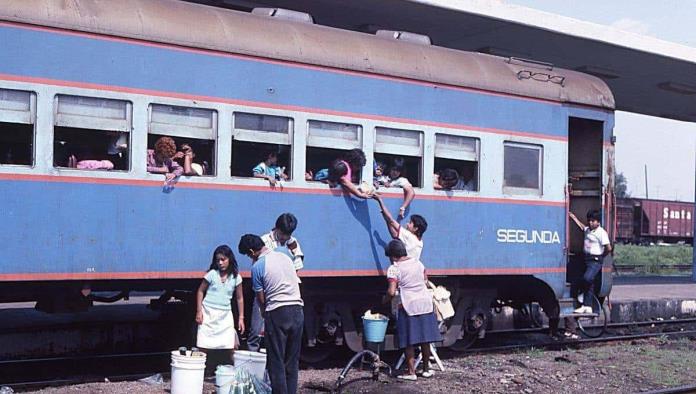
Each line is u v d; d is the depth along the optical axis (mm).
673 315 16906
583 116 11742
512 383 8930
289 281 7230
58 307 8547
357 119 9516
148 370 9508
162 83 8203
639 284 22266
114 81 7918
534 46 17234
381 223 9750
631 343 12484
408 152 9961
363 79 9586
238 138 8680
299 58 9102
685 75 20109
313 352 10000
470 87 10492
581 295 11930
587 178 12422
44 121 7543
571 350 11570
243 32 8789
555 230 11352
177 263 8266
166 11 8383
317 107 9219
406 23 15344
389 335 10188
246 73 8734
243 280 9000
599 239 11828
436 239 10125
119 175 7949
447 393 8375
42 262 7512
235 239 8641
